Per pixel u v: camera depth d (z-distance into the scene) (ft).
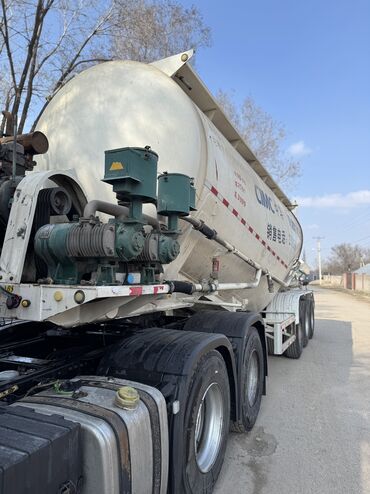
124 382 9.02
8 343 12.78
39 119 14.46
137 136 13.07
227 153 17.29
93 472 6.68
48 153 13.43
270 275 23.81
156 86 13.78
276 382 23.18
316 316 63.87
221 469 12.69
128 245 8.61
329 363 28.27
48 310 7.92
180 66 14.19
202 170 14.42
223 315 15.81
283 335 25.72
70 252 8.25
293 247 28.76
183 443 9.55
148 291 9.80
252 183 20.16
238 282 20.02
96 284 8.32
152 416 8.36
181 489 9.53
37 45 39.42
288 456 13.85
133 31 47.67
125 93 13.53
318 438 15.34
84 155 13.07
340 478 12.48
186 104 14.25
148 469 8.04
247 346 15.14
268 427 16.39
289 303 27.86
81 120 13.46
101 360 10.78
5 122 13.24
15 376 9.60
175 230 11.14
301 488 11.89
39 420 6.58
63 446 6.18
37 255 8.95
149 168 9.26
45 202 9.19
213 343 11.51
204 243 15.44
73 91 14.08
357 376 24.62
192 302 15.62
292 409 18.56
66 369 10.55
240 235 18.07
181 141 13.52
